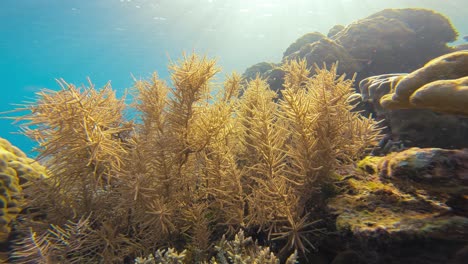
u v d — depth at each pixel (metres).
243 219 2.52
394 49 7.20
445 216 1.67
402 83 2.03
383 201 2.04
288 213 2.16
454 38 7.95
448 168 1.51
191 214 2.54
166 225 2.51
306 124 2.34
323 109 2.45
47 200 2.71
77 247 2.23
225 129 2.90
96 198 2.81
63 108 2.42
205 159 2.80
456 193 1.53
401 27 7.38
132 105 3.08
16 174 3.22
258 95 3.04
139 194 2.36
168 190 2.59
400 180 1.74
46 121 2.50
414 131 3.19
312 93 2.61
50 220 2.70
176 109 2.65
